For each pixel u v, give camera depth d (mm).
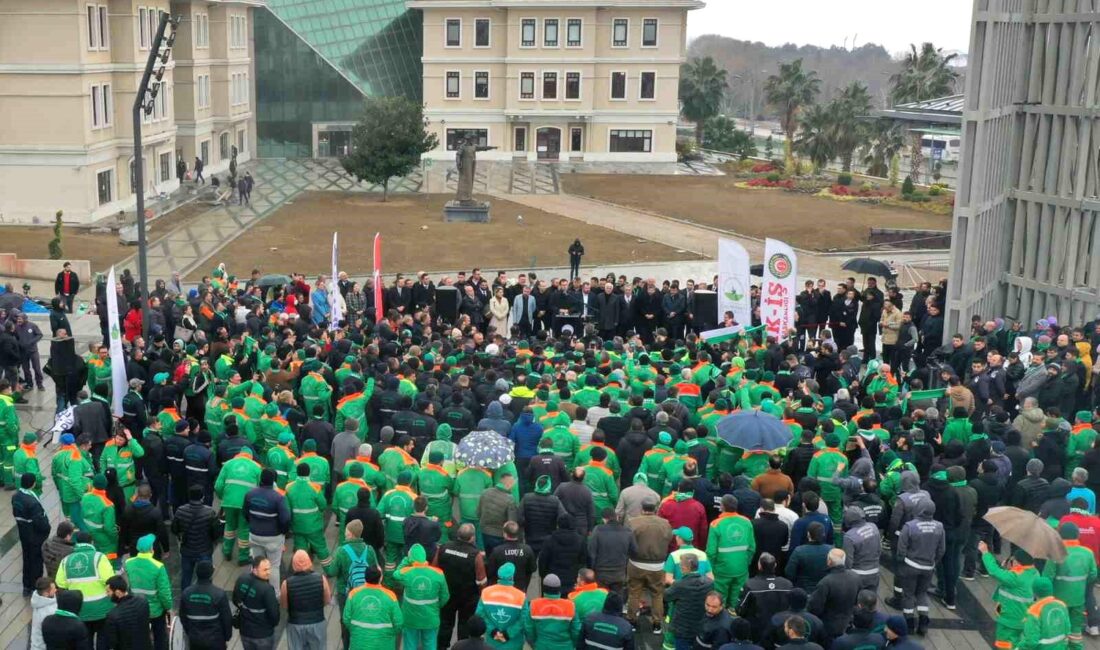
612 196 73875
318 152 86125
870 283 31969
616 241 58438
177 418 18266
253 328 26531
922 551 15070
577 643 12156
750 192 77125
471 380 20484
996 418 20438
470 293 32125
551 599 12359
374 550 14844
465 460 15336
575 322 31969
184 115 71562
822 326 31672
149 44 61500
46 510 19500
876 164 89875
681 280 49781
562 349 24328
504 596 12523
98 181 58188
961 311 29203
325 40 85500
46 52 54719
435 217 64562
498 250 55188
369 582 12406
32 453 16953
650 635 15086
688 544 13602
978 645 15344
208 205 66125
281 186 74438
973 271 29219
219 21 74875
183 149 72250
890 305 29969
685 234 61125
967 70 28047
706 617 13125
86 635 11891
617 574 14320
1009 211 31469
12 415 20016
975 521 17359
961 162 28516
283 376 21359
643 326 31938
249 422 18484
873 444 18016
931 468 17016
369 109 68188
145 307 26062
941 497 16000
